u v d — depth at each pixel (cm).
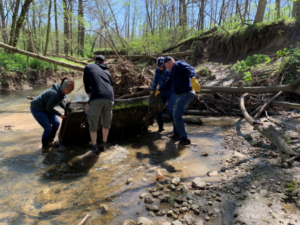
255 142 375
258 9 1088
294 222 189
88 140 419
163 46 1641
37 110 362
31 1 1280
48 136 376
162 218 204
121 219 204
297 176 256
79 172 297
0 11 1404
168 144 407
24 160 331
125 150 379
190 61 1159
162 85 439
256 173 274
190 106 641
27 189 253
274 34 879
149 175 289
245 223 192
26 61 1227
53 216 207
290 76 623
